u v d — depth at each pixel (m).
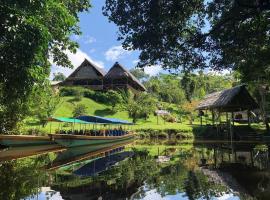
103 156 18.94
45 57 14.62
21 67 10.98
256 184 8.90
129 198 7.32
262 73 24.88
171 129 37.84
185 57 17.59
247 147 24.47
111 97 56.78
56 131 31.02
